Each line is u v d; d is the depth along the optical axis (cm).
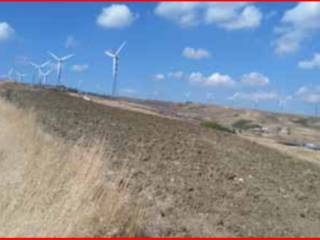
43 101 4750
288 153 3500
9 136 1611
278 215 1362
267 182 1920
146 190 1345
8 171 1189
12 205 935
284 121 9906
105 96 9050
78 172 1006
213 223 1158
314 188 1989
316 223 1330
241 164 2355
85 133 2512
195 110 11250
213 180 1750
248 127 8525
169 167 1875
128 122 3772
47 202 941
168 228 1035
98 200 948
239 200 1473
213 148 2855
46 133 2102
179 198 1345
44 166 1104
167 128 3769
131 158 1919
